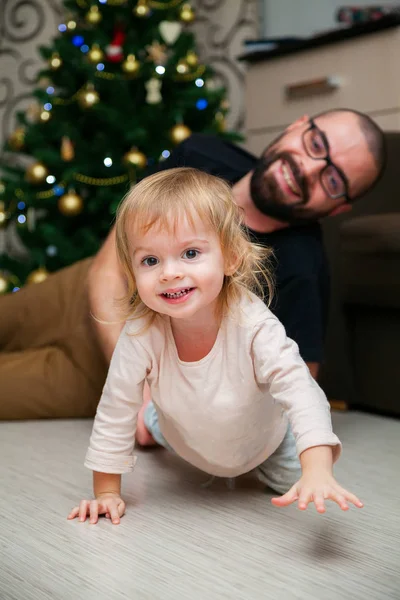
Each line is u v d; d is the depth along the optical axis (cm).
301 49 230
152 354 93
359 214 179
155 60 247
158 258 86
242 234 93
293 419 83
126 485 107
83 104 237
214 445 95
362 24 209
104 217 249
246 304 91
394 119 207
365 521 91
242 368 90
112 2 245
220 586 71
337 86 221
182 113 242
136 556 79
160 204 85
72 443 134
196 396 91
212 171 148
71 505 97
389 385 158
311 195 135
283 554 80
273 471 102
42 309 175
